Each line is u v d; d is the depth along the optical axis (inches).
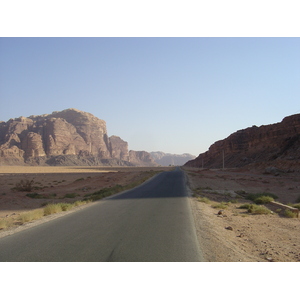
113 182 1727.4
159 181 1599.4
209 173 3014.3
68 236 338.3
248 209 615.5
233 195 1000.2
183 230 372.5
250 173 2746.1
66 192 1166.3
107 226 399.2
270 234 387.9
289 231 411.8
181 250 277.9
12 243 308.8
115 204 664.4
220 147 7091.5
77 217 489.4
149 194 899.4
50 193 1103.0
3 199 833.5
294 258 275.9
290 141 3823.8
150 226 398.0
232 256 267.9
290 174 2297.0
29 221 467.5
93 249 279.9
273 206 711.1
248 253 288.8
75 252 269.9
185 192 964.0
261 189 1284.4
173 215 497.4
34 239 326.3
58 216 510.9
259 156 4471.0
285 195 1033.5
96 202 724.0
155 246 290.8
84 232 360.2
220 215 540.1
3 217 550.3
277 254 286.8
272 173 2501.2
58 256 258.1
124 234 346.0
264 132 4813.0
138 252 269.7
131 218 465.7
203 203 706.2
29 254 265.4
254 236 371.2
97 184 1609.3
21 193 1064.2
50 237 335.0
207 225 417.7
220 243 314.2
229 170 3508.9
